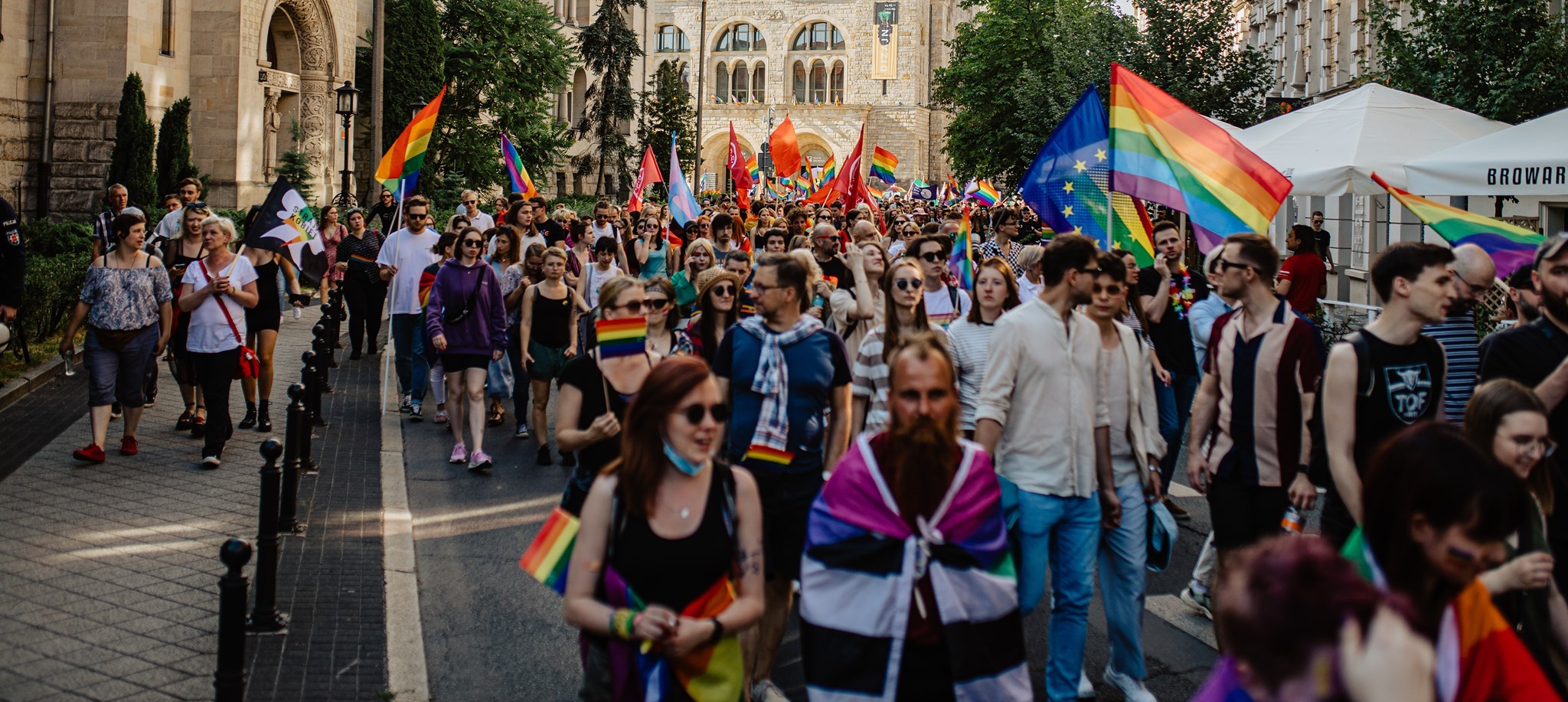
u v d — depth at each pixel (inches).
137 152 1119.6
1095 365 230.2
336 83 1534.2
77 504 363.9
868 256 350.3
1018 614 171.3
